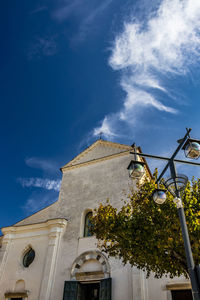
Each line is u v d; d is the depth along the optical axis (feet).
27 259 63.36
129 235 34.88
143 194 40.63
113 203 60.90
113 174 66.80
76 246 58.59
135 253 34.45
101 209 40.47
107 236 37.40
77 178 72.90
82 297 52.85
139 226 35.70
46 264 57.93
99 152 75.97
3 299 57.82
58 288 54.49
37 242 63.87
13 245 66.39
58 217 66.64
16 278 59.88
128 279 48.98
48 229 64.64
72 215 65.21
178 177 27.12
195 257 32.48
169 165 28.71
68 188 71.92
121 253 38.22
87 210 64.80
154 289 46.50
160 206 36.35
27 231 67.15
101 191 65.26
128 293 47.42
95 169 71.46
